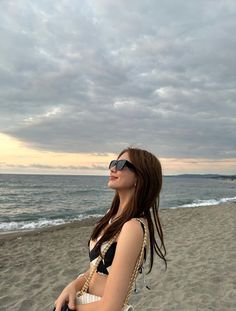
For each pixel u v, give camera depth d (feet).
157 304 18.49
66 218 69.72
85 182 330.75
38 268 27.30
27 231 50.11
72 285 5.68
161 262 26.37
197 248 31.71
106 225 5.94
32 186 225.15
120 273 4.82
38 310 18.81
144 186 5.60
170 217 60.95
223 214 62.13
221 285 20.97
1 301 20.18
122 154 5.97
